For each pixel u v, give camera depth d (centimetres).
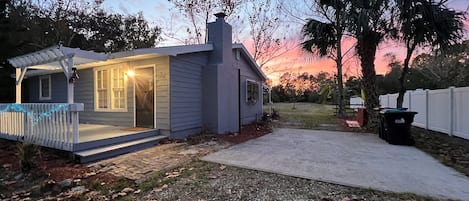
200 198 298
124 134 594
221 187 330
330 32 930
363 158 468
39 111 546
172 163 448
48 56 559
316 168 405
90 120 883
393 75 2477
